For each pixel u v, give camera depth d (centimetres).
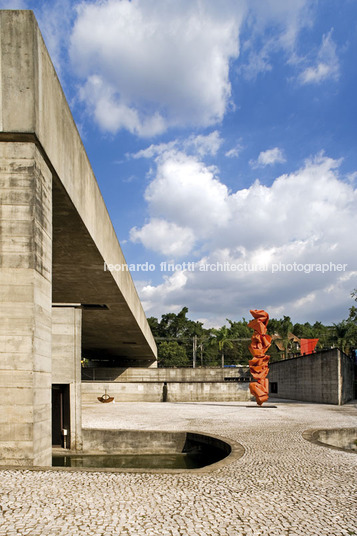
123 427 1366
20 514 469
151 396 2855
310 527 461
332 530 453
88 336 3231
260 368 2198
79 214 1184
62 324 1266
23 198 819
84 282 1858
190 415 1767
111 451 1236
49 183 930
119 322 2711
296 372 2934
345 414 1784
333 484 637
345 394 2569
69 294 2058
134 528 442
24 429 762
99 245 1471
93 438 1246
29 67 827
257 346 2206
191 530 443
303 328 6938
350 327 3972
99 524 450
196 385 2877
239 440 1057
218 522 468
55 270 1688
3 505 496
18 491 555
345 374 2611
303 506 530
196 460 1161
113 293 2038
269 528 455
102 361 4728
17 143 834
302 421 1503
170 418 1642
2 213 811
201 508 514
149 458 1187
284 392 3181
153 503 527
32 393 770
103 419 1617
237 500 551
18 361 776
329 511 513
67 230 1293
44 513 476
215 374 3822
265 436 1126
